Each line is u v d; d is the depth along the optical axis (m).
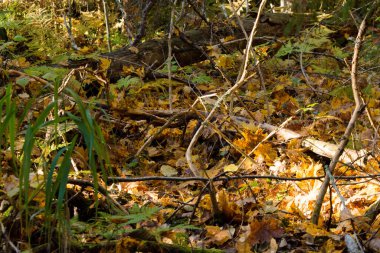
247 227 2.94
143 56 6.05
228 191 3.71
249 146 4.24
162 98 5.60
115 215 2.82
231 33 6.73
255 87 5.85
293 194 3.49
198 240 2.87
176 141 4.69
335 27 7.39
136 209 2.85
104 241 2.55
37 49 6.84
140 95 5.55
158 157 4.52
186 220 3.19
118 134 4.74
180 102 5.52
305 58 6.85
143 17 6.50
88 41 8.10
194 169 3.52
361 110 2.87
